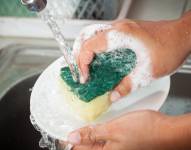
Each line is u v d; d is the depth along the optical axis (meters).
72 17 0.82
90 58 0.63
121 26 0.65
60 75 0.65
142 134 0.57
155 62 0.64
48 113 0.63
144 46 0.65
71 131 0.59
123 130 0.57
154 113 0.58
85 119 0.62
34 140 0.81
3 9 0.85
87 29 0.68
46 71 0.68
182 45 0.66
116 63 0.63
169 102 0.81
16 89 0.81
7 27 0.86
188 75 0.78
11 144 0.80
